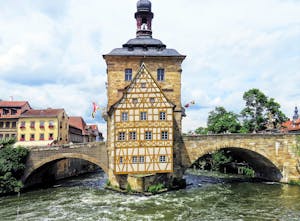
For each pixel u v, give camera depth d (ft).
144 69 126.72
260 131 201.05
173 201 106.11
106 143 136.15
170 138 125.29
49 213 92.53
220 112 249.55
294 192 122.31
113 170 127.75
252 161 167.02
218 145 140.26
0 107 199.21
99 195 119.75
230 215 87.61
